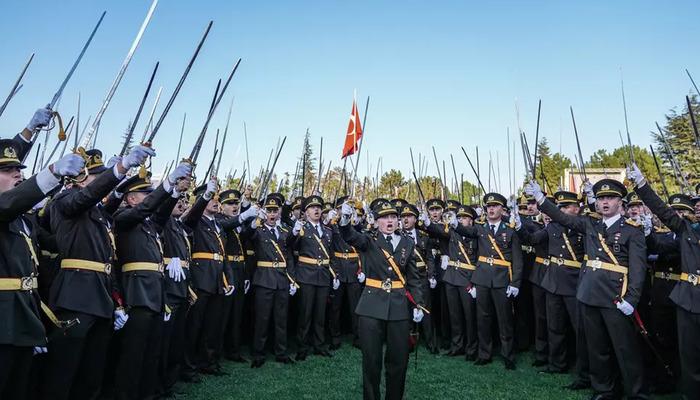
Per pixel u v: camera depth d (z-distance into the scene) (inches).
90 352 182.2
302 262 330.3
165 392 237.6
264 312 300.7
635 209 288.0
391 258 218.5
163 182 197.3
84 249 177.6
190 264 264.1
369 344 210.4
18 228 146.9
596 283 237.3
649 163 674.8
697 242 217.6
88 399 184.9
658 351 263.1
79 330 170.4
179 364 244.7
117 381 199.8
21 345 138.6
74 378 182.9
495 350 353.4
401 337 213.5
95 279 178.1
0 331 133.7
